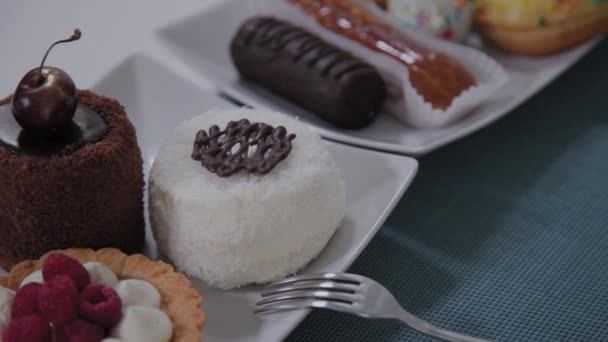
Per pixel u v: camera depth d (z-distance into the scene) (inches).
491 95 25.7
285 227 20.4
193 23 27.6
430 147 23.5
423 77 25.0
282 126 21.4
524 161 24.0
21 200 19.6
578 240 22.0
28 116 19.3
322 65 25.0
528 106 25.7
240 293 20.6
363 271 21.4
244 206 20.2
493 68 25.8
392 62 25.3
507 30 26.6
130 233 20.9
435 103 24.8
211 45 27.6
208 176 20.7
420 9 26.8
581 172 23.6
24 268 19.7
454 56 26.2
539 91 25.9
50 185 19.5
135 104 24.6
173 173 20.9
